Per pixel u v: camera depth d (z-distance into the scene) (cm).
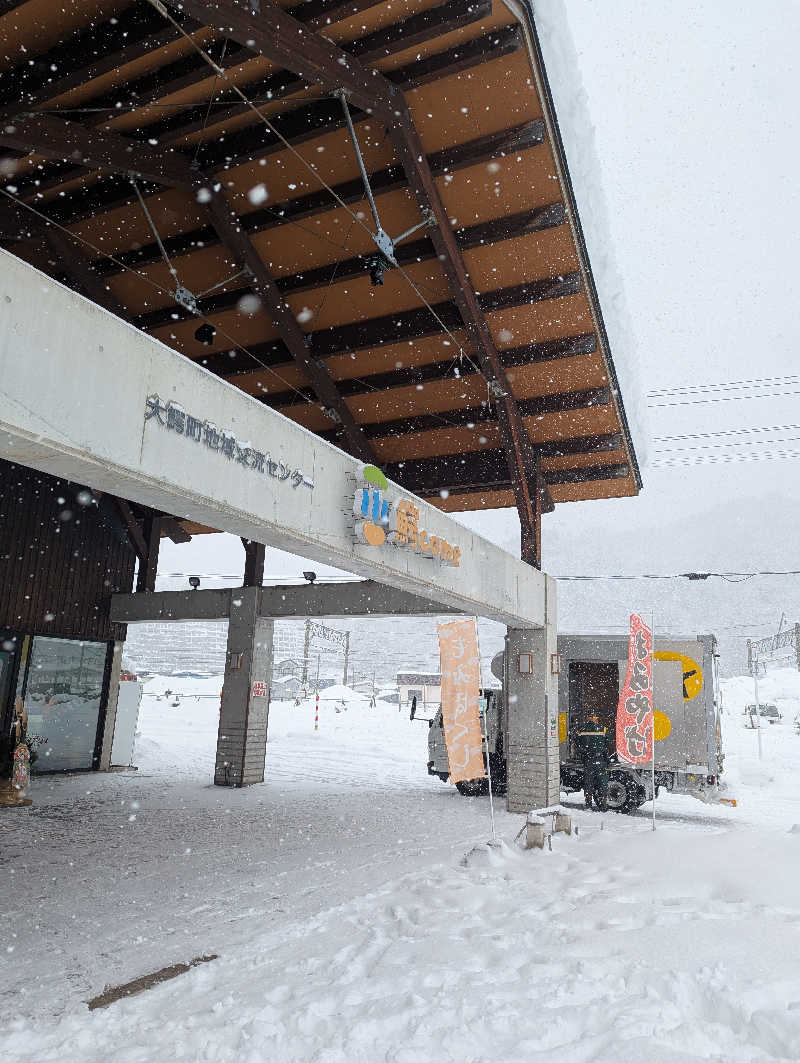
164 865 836
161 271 1259
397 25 887
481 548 1137
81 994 469
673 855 703
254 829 1074
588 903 582
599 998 394
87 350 511
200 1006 442
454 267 1142
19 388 458
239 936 585
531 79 941
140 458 547
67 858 860
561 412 1420
